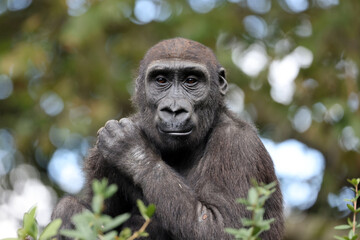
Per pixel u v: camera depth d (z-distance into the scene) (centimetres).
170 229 1232
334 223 2628
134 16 2891
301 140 2889
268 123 2875
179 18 2812
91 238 823
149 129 1374
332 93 2775
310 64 2812
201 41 2772
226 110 1443
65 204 1299
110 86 2778
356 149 2647
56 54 2850
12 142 2891
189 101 1341
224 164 1294
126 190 1378
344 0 2816
